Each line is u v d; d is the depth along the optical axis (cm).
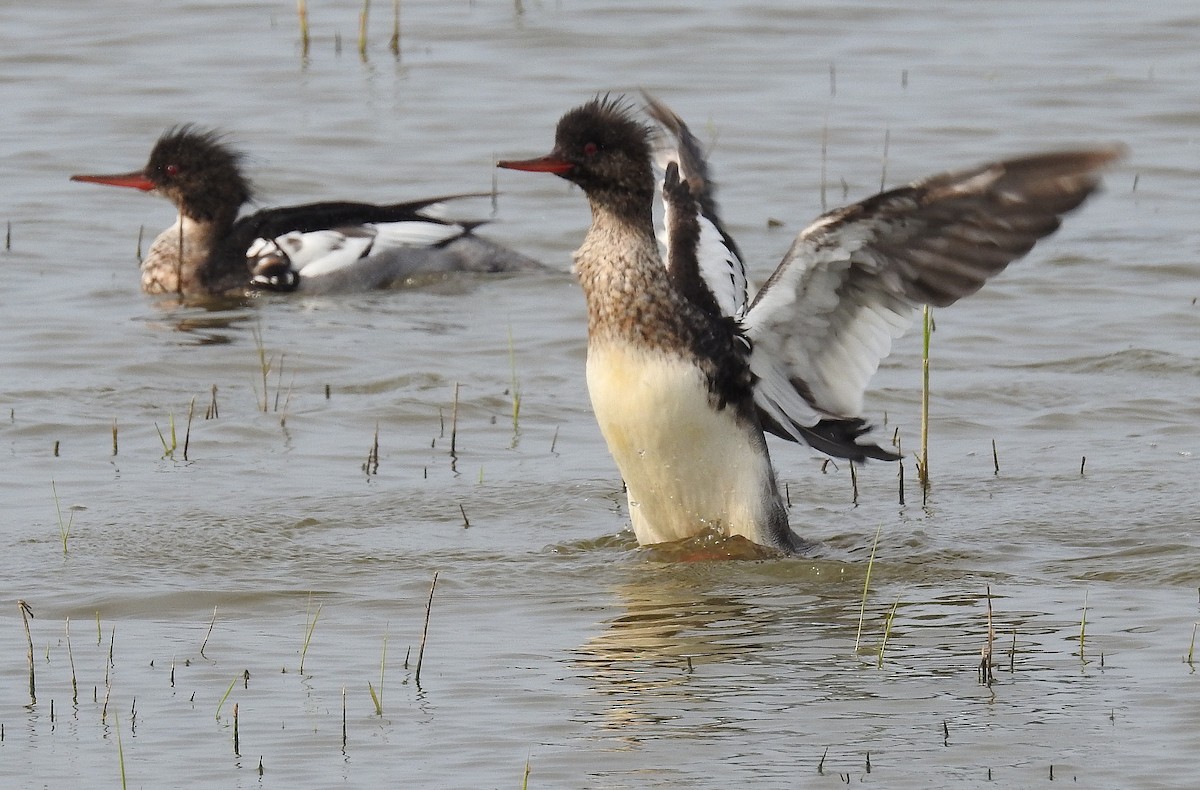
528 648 1060
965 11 3288
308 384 1700
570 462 1469
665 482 1212
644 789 865
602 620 1109
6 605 1138
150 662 1038
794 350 1203
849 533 1294
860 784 866
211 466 1450
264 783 877
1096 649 1038
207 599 1149
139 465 1450
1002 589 1159
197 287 2145
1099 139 2584
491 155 2567
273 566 1217
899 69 2941
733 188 2402
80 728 944
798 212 2298
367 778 882
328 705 972
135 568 1209
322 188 2453
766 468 1217
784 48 3059
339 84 2870
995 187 1059
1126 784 859
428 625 1103
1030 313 1898
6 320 1916
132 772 891
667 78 2889
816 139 2598
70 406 1617
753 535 1221
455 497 1375
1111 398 1612
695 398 1178
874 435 1538
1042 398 1625
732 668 1023
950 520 1313
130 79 2900
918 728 930
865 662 1028
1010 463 1450
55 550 1243
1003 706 956
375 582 1186
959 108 2728
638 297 1173
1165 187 2398
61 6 3291
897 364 1742
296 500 1362
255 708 969
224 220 2203
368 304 2069
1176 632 1060
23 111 2744
